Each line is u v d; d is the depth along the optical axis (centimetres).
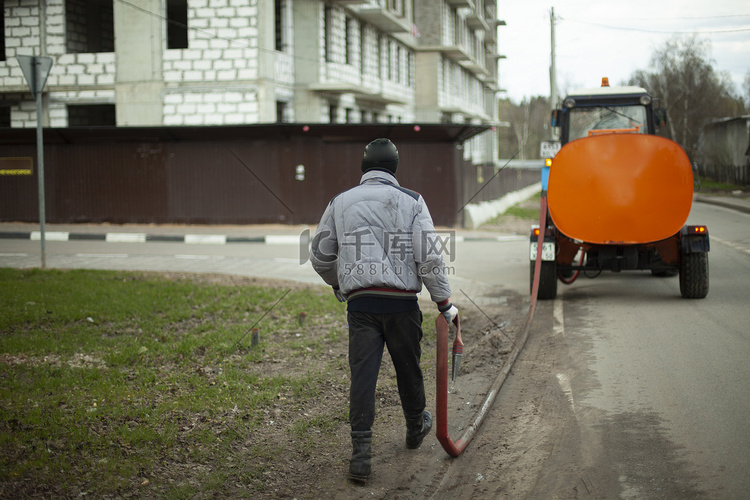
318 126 1930
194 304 802
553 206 857
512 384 541
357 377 368
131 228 1950
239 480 362
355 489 360
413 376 386
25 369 525
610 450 402
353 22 2920
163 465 371
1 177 2061
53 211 2062
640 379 538
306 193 2036
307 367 568
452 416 473
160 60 2203
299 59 2456
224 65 2186
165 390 489
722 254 1311
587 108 1074
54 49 2280
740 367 557
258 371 552
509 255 1441
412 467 389
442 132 1992
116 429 410
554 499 344
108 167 2042
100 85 2250
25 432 391
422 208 367
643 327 725
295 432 429
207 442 401
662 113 1057
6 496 322
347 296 376
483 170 2589
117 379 506
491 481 369
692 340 656
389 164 382
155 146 2031
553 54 3083
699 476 362
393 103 3388
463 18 4375
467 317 798
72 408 441
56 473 348
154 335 650
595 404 484
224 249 1524
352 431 369
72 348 590
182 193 2039
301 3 2439
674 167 823
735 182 3875
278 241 1697
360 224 365
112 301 793
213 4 2172
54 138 2011
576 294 959
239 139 2020
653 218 834
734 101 6056
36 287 883
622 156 830
